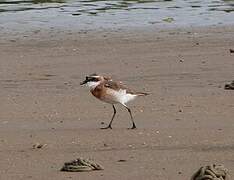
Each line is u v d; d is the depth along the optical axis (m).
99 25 26.95
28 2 32.03
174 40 24.31
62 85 18.53
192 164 11.90
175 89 17.81
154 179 11.12
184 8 30.59
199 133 13.91
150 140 13.52
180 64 20.78
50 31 25.92
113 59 21.64
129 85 18.31
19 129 14.51
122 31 25.83
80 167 11.61
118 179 11.14
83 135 13.97
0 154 12.78
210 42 23.95
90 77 14.80
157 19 28.09
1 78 19.48
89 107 16.25
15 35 25.30
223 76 19.25
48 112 15.88
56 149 13.04
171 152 12.65
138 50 22.86
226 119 14.98
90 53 22.55
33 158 12.46
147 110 15.86
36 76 19.67
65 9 30.34
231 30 25.92
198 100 16.64
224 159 12.18
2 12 29.70
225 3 31.70
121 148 13.01
